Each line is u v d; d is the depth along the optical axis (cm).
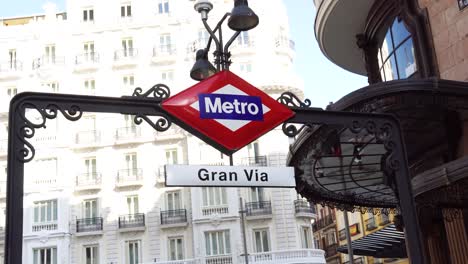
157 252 4119
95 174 4316
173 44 4619
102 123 4412
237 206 4131
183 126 606
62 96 568
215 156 4262
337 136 1177
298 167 1315
